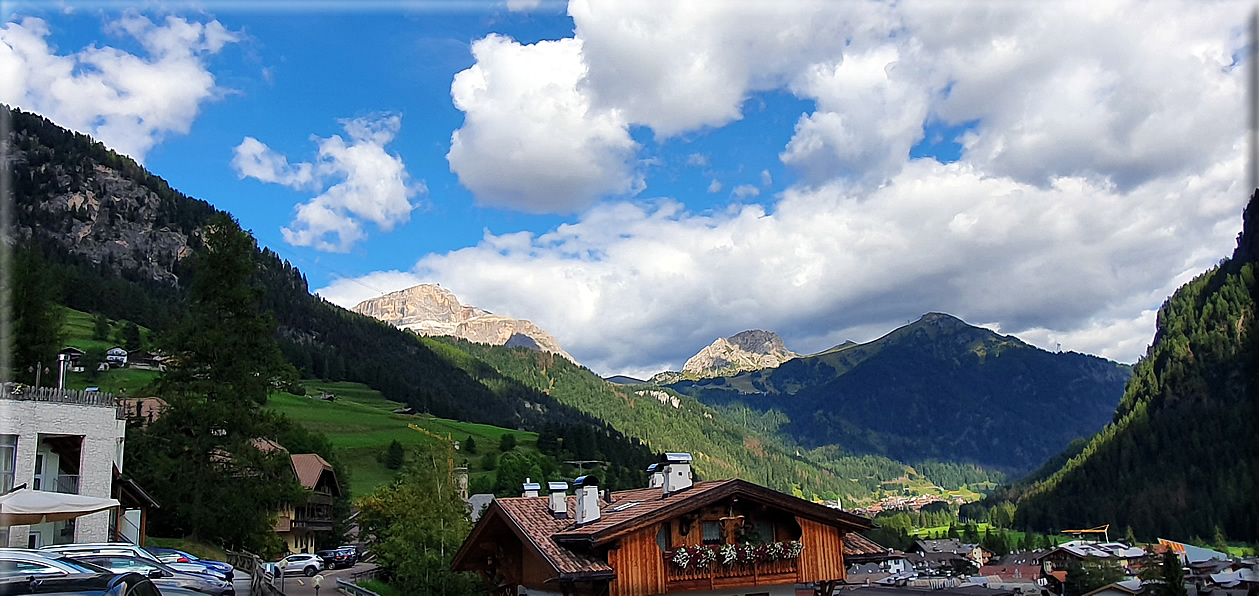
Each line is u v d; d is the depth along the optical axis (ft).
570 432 638.53
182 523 163.12
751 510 88.74
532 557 89.04
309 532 310.04
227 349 165.89
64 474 128.67
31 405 122.42
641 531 81.30
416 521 153.38
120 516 144.46
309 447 381.81
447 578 146.51
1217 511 523.29
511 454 480.64
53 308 197.16
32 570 68.80
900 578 532.32
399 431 543.39
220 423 161.17
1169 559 243.81
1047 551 575.79
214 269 170.09
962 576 536.83
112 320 603.26
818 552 90.17
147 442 167.32
